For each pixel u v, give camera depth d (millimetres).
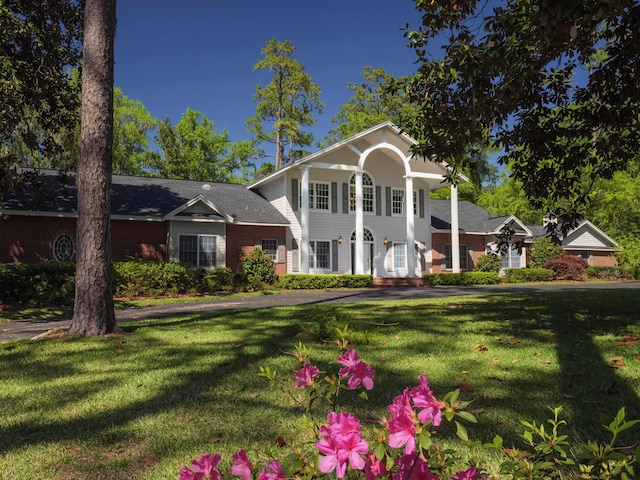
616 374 4844
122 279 17500
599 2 4402
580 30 6797
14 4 13727
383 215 27312
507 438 3209
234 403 4133
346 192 26375
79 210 7953
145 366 5582
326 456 1270
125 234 20547
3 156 14852
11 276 14922
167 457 3080
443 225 29578
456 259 26750
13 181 14375
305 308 11188
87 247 7852
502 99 6211
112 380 5008
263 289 21625
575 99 8594
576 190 9250
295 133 45969
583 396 4176
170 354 6211
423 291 19672
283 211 24906
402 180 28062
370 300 14758
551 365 5316
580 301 11859
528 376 4867
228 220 22156
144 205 21578
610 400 4023
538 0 4621
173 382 4848
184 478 1417
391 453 1548
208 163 46156
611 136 8227
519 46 5883
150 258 20938
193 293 19094
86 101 7934
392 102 44469
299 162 23797
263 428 3520
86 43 8023
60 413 4004
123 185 23609
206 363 5645
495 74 6340
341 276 23109
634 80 7289
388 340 6844
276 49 45594
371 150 25031
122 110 43750
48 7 14117
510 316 9141
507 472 1587
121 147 43062
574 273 29812
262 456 3020
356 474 1433
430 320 8719
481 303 11758
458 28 6883
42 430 3623
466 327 7926
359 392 1682
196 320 9547
